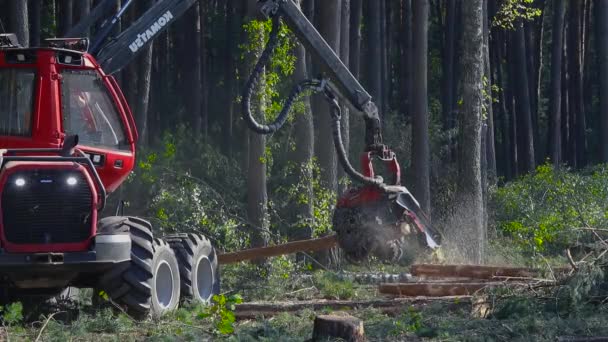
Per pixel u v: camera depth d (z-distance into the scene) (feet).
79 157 34.06
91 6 87.40
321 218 62.49
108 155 36.35
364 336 28.45
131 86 91.40
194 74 103.19
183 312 35.50
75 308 36.35
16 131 34.99
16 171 33.22
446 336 29.94
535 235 63.36
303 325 32.63
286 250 44.16
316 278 50.14
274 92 59.52
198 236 41.50
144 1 92.99
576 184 84.53
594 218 69.87
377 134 36.76
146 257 35.14
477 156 61.57
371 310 35.68
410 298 37.22
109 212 64.44
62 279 34.06
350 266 63.21
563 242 64.69
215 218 62.44
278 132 80.59
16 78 35.19
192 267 39.58
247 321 35.32
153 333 31.73
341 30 70.23
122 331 32.76
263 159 59.26
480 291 37.47
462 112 61.93
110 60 39.17
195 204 61.77
